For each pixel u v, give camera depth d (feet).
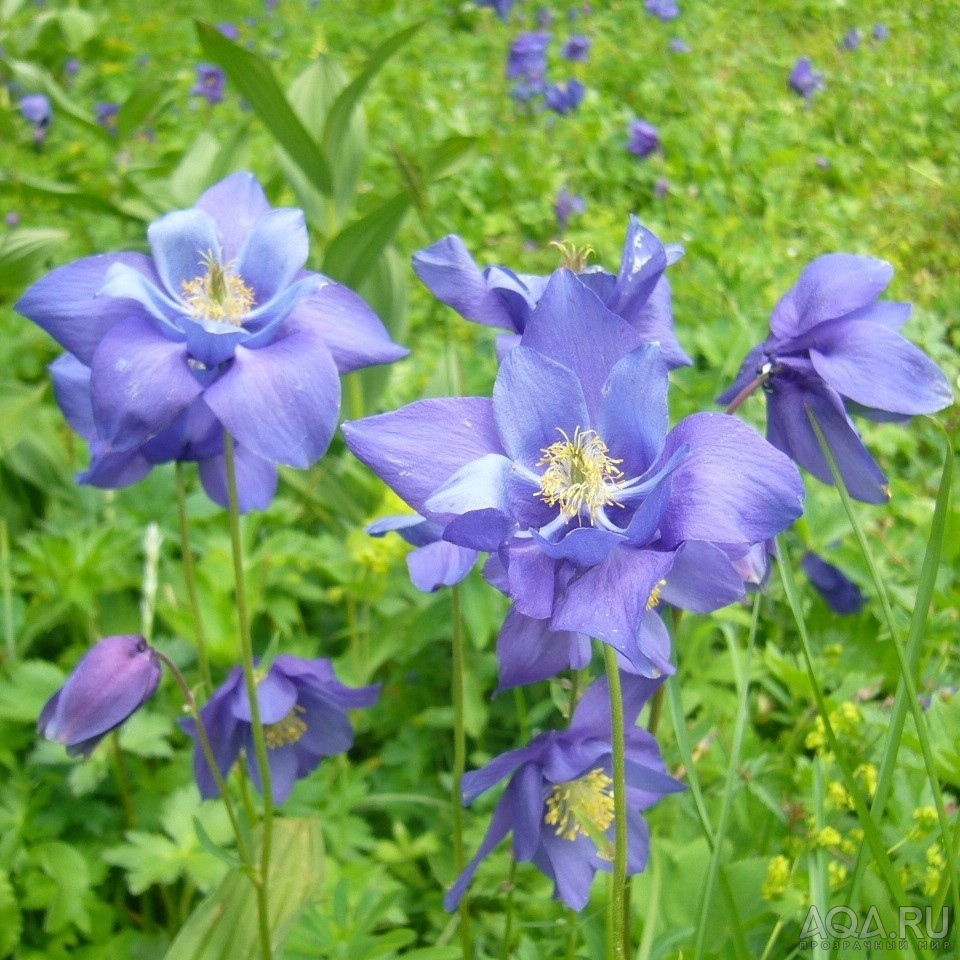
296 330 0.88
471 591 1.42
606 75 4.27
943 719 1.12
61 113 2.57
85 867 1.18
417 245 2.70
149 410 0.83
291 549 1.51
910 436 1.93
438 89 3.86
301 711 1.10
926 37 5.02
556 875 0.91
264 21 5.07
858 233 3.03
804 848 1.08
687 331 1.99
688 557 0.78
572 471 0.71
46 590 1.45
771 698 1.44
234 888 1.06
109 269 0.86
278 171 2.20
